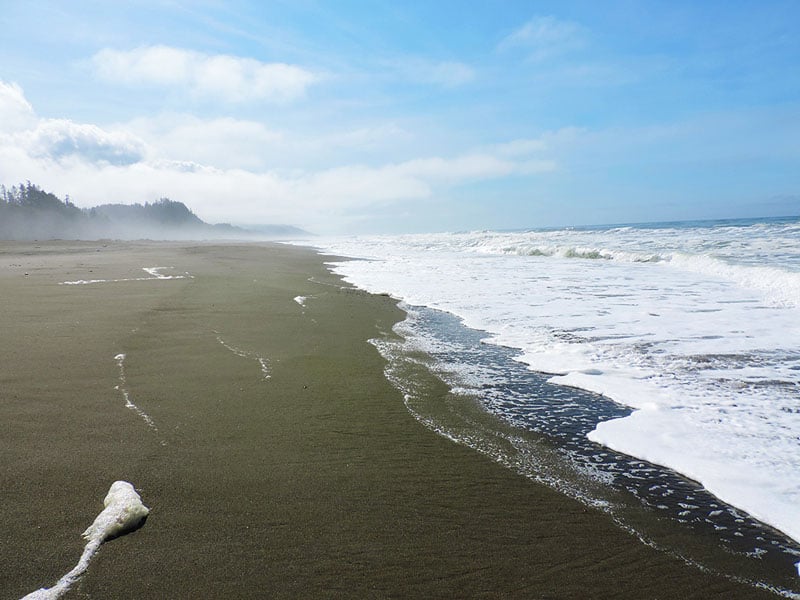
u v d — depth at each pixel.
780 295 10.58
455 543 2.76
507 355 6.84
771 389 5.26
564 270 17.00
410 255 27.91
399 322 9.06
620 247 22.86
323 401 4.88
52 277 13.10
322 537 2.74
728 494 3.34
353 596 2.31
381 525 2.90
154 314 8.38
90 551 2.48
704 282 12.90
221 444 3.83
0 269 15.39
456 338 7.84
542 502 3.24
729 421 4.50
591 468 3.73
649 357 6.50
